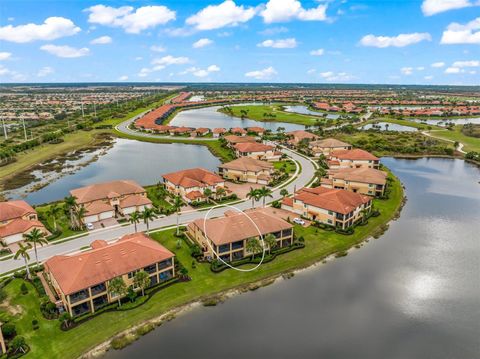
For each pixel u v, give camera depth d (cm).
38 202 11994
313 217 9988
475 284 7319
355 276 7519
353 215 9731
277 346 5566
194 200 11156
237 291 6925
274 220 8569
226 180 13950
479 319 6297
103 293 6338
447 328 6056
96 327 5866
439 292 7031
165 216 10206
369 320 6212
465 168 16400
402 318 6278
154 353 5409
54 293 6569
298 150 19300
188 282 7106
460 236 9394
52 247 8394
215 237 7800
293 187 12900
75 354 5344
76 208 9581
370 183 11844
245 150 17038
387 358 5384
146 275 6481
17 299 6519
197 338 5728
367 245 8838
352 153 15912
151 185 13388
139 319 6075
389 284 7250
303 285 7181
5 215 9100
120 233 9100
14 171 15650
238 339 5709
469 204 11725
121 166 16612
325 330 5941
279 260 7981
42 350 5378
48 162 17500
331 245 8669
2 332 5559
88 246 8425
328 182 12788
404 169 16125
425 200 12069
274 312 6369
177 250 8275
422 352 5525
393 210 10912
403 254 8425
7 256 8056
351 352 5484
